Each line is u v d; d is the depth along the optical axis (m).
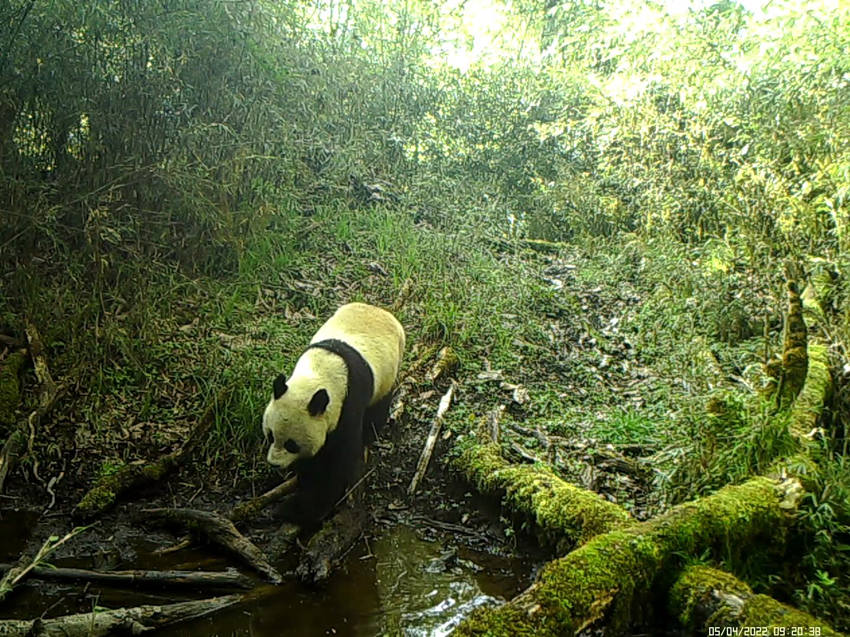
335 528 4.37
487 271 8.38
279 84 7.54
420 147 10.95
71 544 4.18
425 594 3.95
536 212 10.77
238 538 4.18
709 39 10.90
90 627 3.28
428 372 6.34
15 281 5.80
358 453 4.99
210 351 6.02
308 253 7.87
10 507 4.48
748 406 4.89
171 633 3.46
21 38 5.73
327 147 9.23
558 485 4.52
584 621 3.19
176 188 6.44
